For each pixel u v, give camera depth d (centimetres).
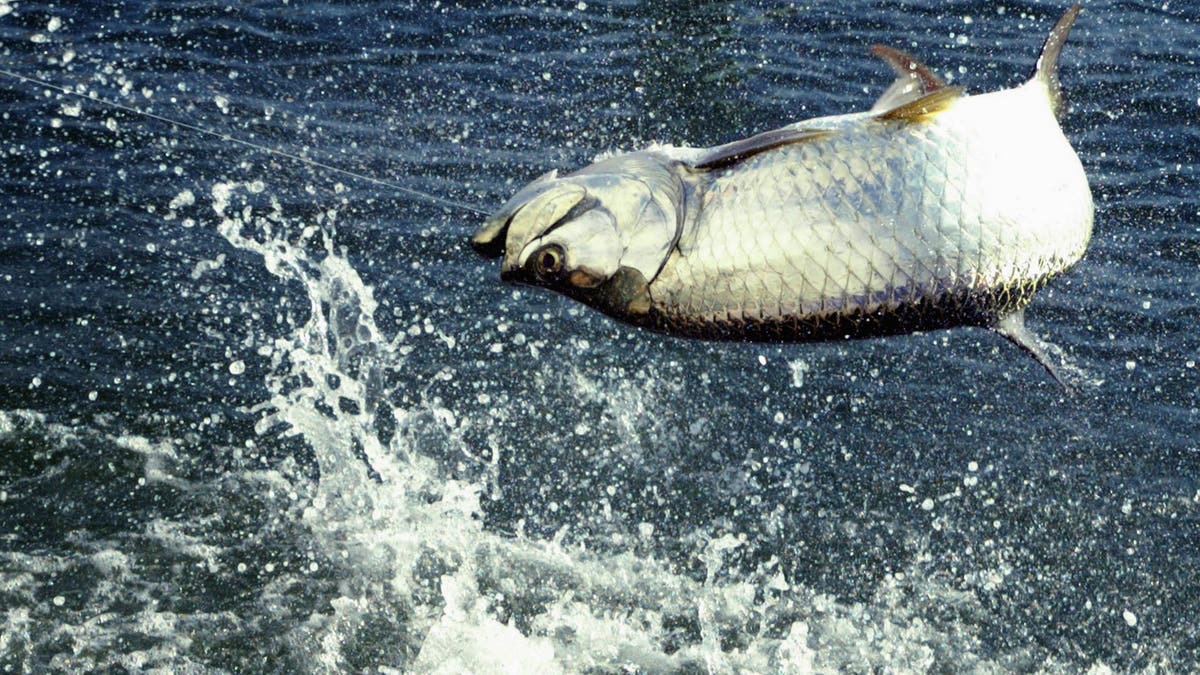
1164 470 689
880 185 472
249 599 595
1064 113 519
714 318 483
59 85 937
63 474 648
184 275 779
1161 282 819
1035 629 610
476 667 574
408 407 707
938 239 473
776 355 755
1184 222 870
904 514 663
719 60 1034
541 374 732
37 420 673
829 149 477
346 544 630
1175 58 1057
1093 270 828
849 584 628
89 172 854
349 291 770
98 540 617
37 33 998
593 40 1059
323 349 729
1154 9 1134
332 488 659
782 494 671
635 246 475
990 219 475
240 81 970
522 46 1045
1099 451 700
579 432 702
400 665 571
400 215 843
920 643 600
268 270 789
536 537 645
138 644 567
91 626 573
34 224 802
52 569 599
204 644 570
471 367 734
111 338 729
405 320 760
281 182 864
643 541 646
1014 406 726
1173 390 739
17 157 859
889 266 472
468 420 703
